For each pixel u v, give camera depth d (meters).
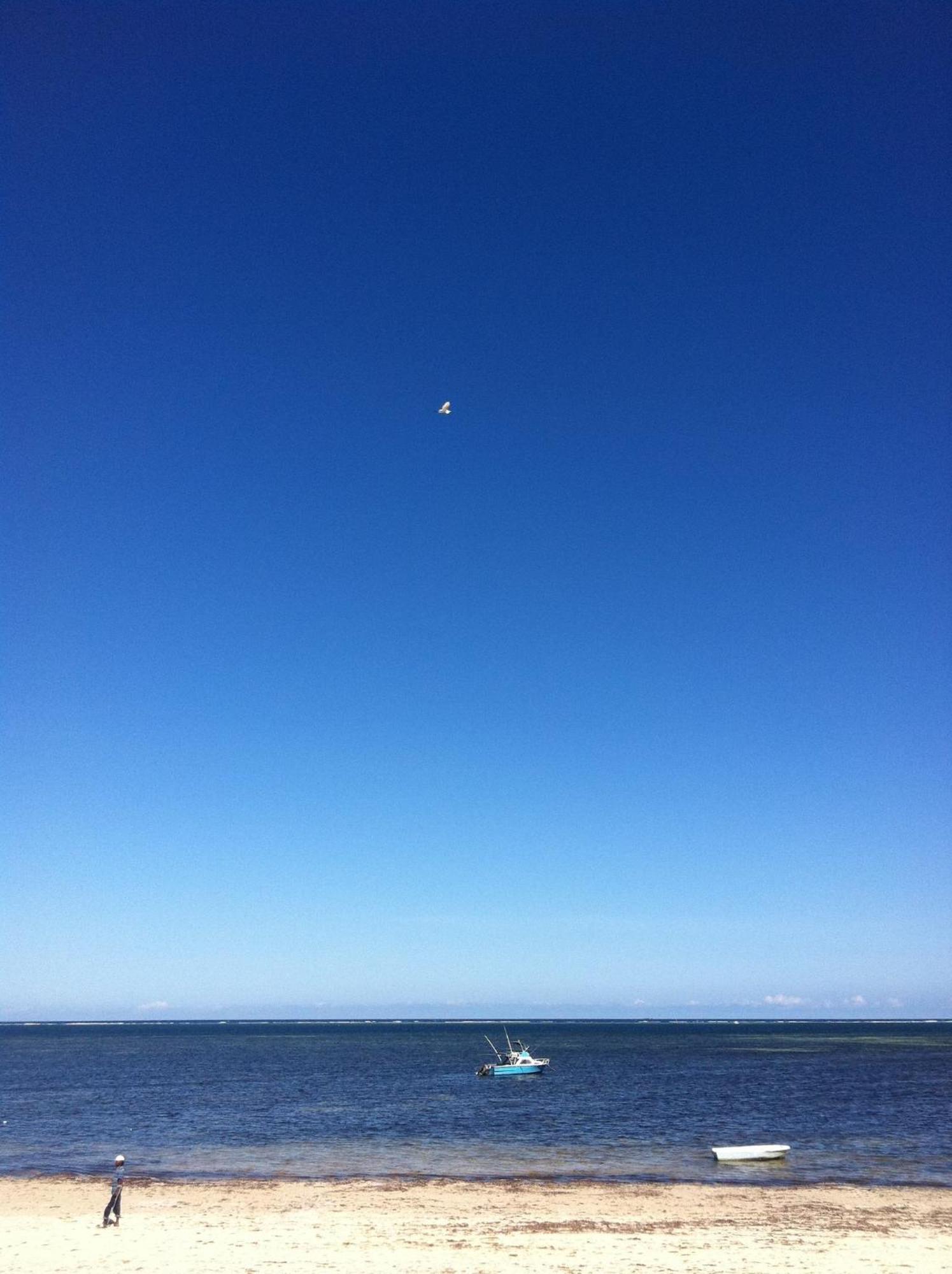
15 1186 44.12
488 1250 31.97
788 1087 92.00
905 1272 29.33
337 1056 166.38
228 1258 31.16
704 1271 29.45
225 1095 88.56
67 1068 134.50
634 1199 39.97
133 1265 30.45
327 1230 34.91
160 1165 49.94
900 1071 113.50
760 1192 41.38
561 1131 61.50
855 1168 47.25
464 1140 57.50
